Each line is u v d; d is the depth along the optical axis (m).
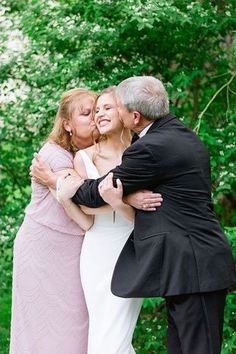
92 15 5.73
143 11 5.20
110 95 3.84
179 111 5.89
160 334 5.53
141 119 3.63
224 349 5.14
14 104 5.98
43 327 4.06
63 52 5.91
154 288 3.47
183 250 3.46
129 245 3.68
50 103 5.69
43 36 5.82
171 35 5.73
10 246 5.84
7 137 6.17
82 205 3.74
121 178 3.53
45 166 3.97
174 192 3.53
